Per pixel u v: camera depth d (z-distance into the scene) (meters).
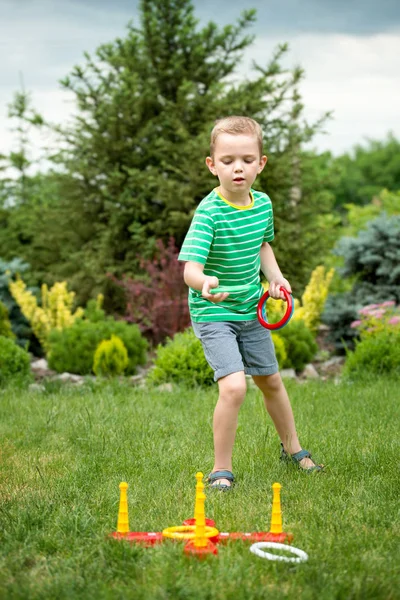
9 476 4.45
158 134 13.19
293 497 3.92
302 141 12.86
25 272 13.38
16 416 6.34
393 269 10.89
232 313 4.36
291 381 8.05
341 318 10.84
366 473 4.39
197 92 13.11
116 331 9.74
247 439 5.28
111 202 12.58
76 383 8.81
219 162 4.29
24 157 15.01
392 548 3.13
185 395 7.35
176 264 11.58
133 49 13.12
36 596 2.62
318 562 2.89
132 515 3.61
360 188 34.44
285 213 13.10
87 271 12.84
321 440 5.22
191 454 4.87
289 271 12.69
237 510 3.68
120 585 2.72
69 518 3.41
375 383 7.80
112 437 5.39
